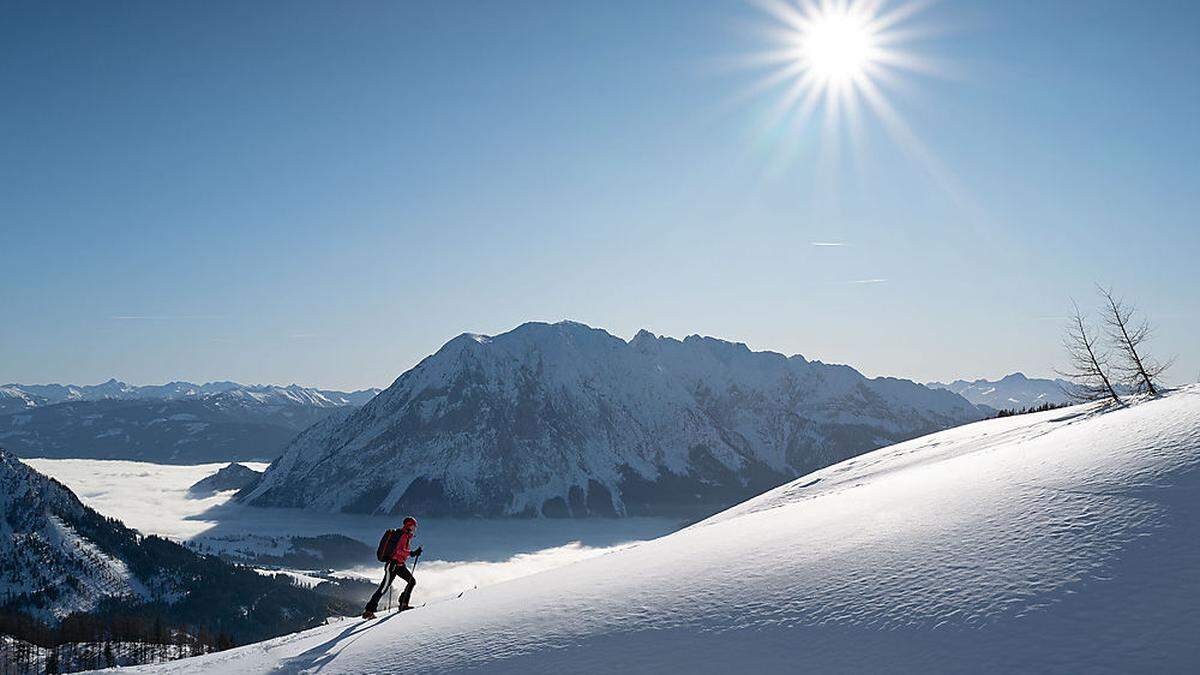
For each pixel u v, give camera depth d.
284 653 12.16
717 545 11.77
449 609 12.58
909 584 7.74
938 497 10.72
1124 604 6.23
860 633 7.01
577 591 10.83
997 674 5.76
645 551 13.67
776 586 8.71
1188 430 10.12
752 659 7.07
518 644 8.98
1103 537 7.52
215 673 11.48
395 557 15.36
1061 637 6.02
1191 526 7.21
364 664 10.00
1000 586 7.10
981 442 25.59
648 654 7.74
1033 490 9.59
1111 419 12.99
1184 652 5.43
